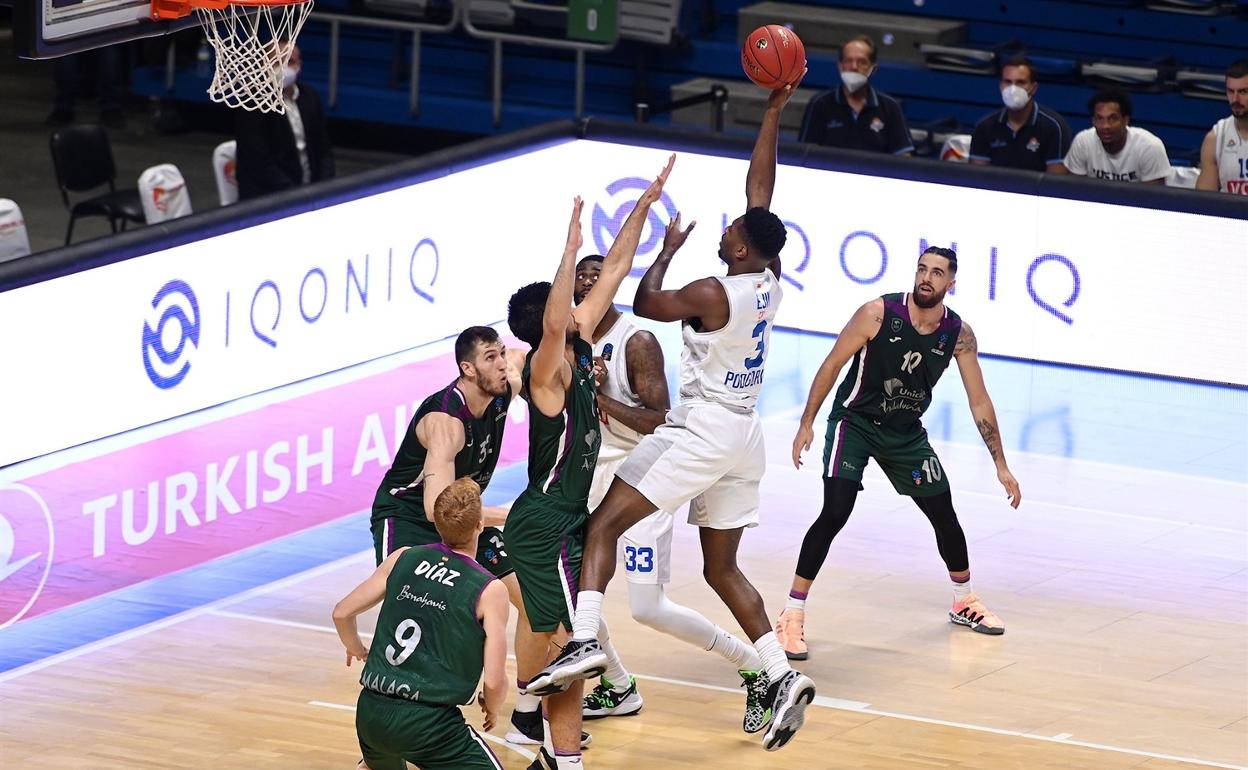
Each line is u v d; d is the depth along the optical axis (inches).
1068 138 687.1
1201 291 641.6
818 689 418.6
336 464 560.7
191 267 584.1
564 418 358.9
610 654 396.2
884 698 414.3
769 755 384.8
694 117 866.1
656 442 379.6
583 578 366.6
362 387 631.2
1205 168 665.6
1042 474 566.3
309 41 941.2
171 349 582.9
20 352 536.4
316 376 636.7
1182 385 649.6
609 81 900.6
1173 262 642.8
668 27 861.2
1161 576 490.3
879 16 874.1
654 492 374.3
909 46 857.5
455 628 328.2
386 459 566.9
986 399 451.5
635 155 707.4
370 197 644.1
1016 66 672.4
